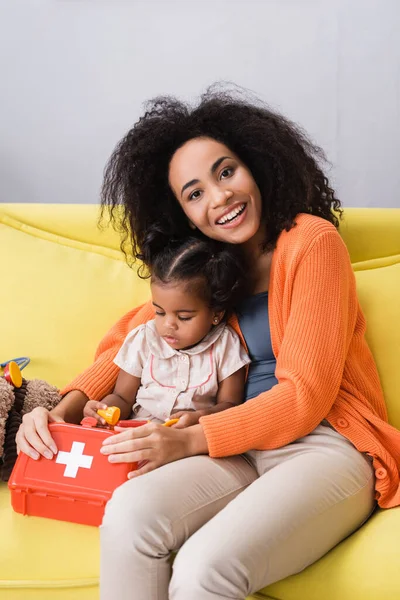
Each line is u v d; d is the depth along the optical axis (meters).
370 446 1.02
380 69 1.94
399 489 0.99
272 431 0.99
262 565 0.84
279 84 1.97
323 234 1.08
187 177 1.14
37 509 1.00
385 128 1.96
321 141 1.98
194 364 1.18
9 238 1.43
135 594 0.85
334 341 1.02
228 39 1.96
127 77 1.99
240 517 0.87
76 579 0.92
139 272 1.35
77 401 1.18
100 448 1.00
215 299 1.13
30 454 1.01
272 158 1.15
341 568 0.88
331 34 1.94
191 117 1.18
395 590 0.83
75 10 1.98
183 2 1.96
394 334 1.25
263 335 1.15
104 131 2.02
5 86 2.02
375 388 1.15
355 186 1.99
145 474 0.94
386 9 1.91
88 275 1.38
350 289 1.11
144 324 1.24
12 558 0.93
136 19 1.97
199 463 0.98
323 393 1.00
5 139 2.04
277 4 1.94
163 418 1.18
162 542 0.86
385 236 1.36
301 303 1.04
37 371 1.32
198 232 1.23
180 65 1.98
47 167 2.05
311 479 0.94
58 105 2.02
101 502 0.96
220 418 1.00
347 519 0.95
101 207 1.35
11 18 1.99
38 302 1.36
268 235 1.15
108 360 1.24
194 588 0.80
